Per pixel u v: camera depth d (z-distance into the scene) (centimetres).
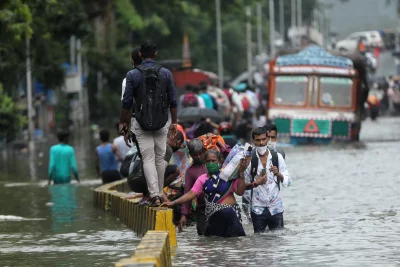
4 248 2369
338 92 6619
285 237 2372
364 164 4638
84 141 8362
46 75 6956
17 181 4531
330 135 6575
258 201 2447
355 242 2262
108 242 2438
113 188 3553
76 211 3222
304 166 4616
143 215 2523
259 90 11569
